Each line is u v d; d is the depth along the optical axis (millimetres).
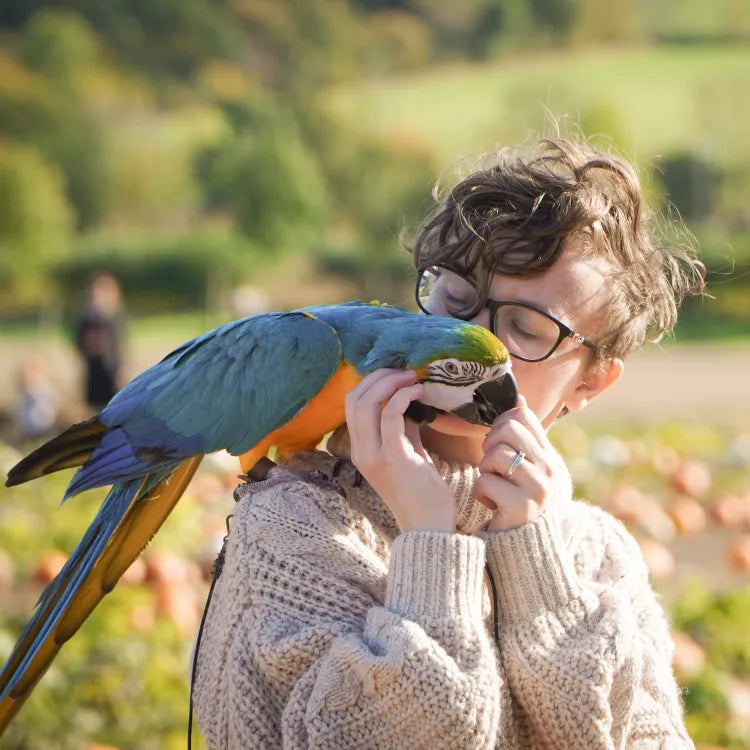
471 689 2473
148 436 3699
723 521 9367
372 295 52188
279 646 2641
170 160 63688
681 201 60469
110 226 61969
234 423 3613
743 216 59844
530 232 3012
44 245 48906
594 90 75438
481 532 2762
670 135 67438
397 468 2707
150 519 3738
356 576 2760
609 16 89938
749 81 75688
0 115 62500
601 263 3146
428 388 3033
